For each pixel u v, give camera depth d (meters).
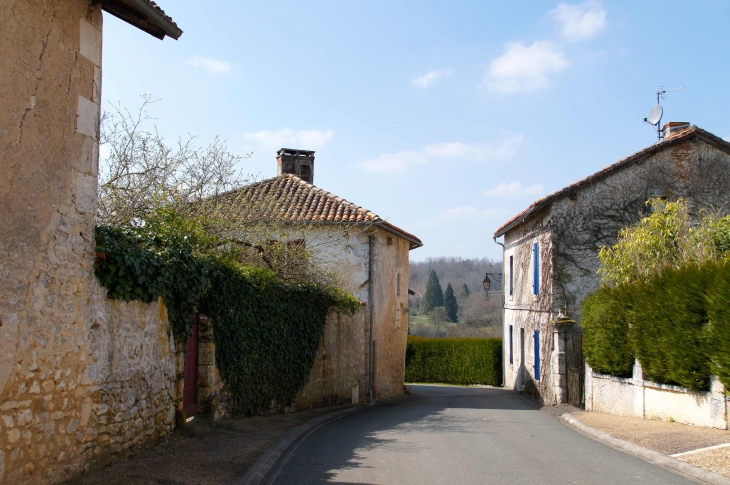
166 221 8.38
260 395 10.91
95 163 6.16
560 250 17.25
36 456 5.17
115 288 6.35
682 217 12.95
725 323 8.62
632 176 17.38
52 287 5.45
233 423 9.57
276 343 11.52
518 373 22.69
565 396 15.70
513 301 23.75
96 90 6.21
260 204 13.90
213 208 11.88
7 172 5.00
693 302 9.60
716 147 17.38
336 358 14.98
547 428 11.09
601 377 13.16
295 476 6.72
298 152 23.45
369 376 17.55
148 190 9.80
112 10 6.53
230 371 9.85
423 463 7.51
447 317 62.62
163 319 7.56
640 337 11.09
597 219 17.27
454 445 8.95
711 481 6.48
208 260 9.10
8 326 4.91
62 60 5.70
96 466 6.02
